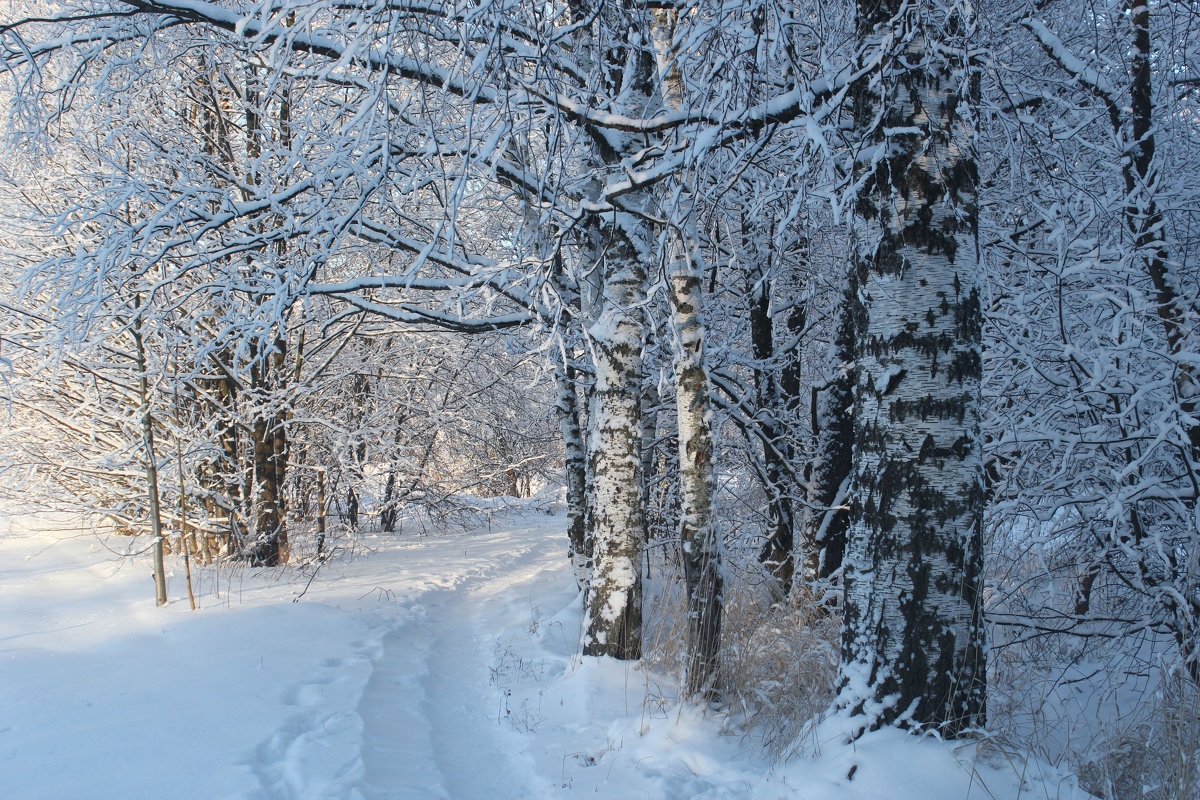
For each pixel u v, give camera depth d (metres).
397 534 18.67
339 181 6.05
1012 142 4.95
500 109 4.33
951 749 3.48
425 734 4.96
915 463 3.76
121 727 4.70
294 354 12.20
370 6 4.34
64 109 6.11
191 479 10.61
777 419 8.85
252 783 3.87
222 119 9.92
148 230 6.17
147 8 4.70
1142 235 5.65
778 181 4.92
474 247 11.59
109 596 8.57
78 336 6.76
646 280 6.47
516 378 17.38
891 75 3.86
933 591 3.69
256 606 8.16
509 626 8.18
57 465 10.98
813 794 3.45
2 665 5.90
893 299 3.87
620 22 5.32
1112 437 5.71
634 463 6.35
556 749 4.57
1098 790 3.72
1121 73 6.38
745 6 3.90
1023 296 5.93
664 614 6.85
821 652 5.60
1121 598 6.22
